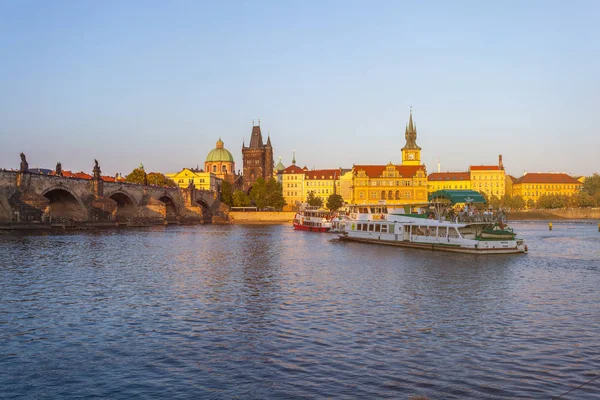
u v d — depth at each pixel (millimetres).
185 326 33375
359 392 22875
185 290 45875
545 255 77562
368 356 27469
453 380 24219
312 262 67625
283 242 102875
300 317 35688
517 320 35219
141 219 172875
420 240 88000
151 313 36938
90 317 35750
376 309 38281
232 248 87750
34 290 45594
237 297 42719
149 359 27062
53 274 54875
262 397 22359
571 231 149625
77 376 24750
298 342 29859
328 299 41969
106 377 24625
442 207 90250
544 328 33125
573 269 61406
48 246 85312
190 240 105938
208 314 36625
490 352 28219
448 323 34250
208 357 27328
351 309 38250
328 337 30859
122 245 90438
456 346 29234
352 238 105125
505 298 42906
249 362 26562
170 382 24000
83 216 145250
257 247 90375
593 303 41031
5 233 113500
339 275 55594
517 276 55469
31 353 28047
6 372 25266
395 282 50875
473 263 67062
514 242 79375
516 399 22219
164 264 64062
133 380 24250
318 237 120750
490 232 83125
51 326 33406
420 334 31562
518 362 26656
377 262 67938
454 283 50500
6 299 41656
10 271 56562
